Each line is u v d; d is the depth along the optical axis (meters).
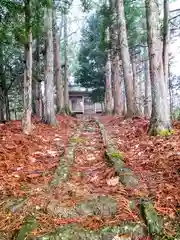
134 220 3.15
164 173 4.54
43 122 12.09
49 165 5.44
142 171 4.79
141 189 3.99
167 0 13.02
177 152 5.52
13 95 28.38
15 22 8.17
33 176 4.66
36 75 17.78
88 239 2.86
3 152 5.88
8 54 18.12
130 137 8.33
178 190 3.81
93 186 4.22
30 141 7.36
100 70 36.66
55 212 3.39
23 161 5.60
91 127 11.94
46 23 12.07
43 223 3.16
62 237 2.84
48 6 8.69
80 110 41.34
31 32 8.55
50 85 12.12
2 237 2.97
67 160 5.61
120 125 11.84
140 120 11.84
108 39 19.39
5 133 7.83
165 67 12.59
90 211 3.42
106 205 3.49
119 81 20.27
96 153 6.46
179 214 3.22
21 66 19.69
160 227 2.98
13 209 3.51
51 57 12.23
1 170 4.95
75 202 3.59
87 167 5.31
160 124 7.82
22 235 2.90
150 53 8.18
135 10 19.19
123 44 14.48
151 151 6.05
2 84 17.97
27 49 8.59
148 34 8.27
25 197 3.84
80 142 7.80
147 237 2.90
